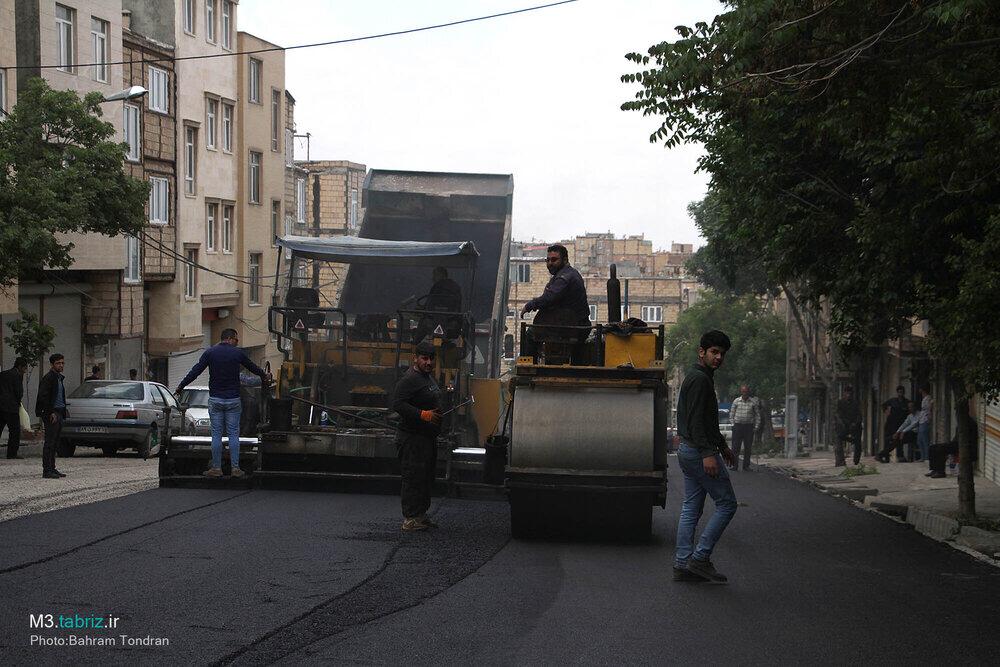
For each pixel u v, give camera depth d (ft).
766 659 23.17
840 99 35.06
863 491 70.13
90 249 117.39
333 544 35.78
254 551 33.83
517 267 319.27
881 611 28.50
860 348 54.70
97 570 30.17
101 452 92.02
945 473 79.87
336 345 53.57
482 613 26.81
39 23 108.88
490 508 46.47
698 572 31.53
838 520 52.54
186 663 21.59
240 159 166.91
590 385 38.78
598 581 31.50
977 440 84.53
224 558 32.50
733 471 95.04
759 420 96.02
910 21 32.91
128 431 79.77
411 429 39.60
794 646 24.35
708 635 25.17
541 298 42.34
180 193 147.33
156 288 144.56
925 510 55.01
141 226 81.92
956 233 42.55
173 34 144.36
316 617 25.72
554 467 38.19
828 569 35.50
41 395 57.98
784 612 27.94
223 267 162.20
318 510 43.52
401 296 59.06
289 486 49.93
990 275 36.45
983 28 33.01
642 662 22.68
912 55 33.53
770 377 200.64
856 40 33.32
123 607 26.03
